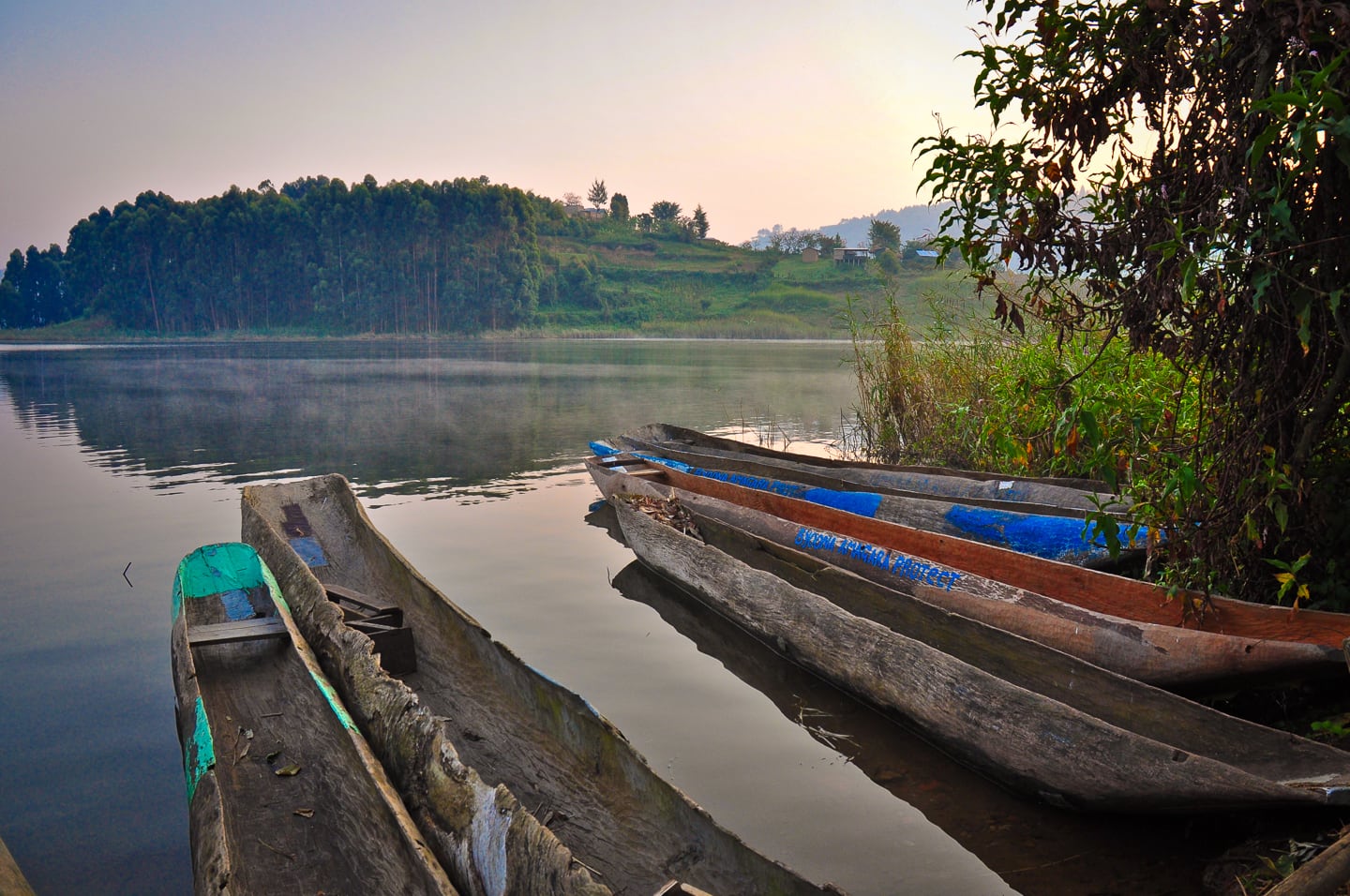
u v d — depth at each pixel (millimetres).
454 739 4547
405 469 13617
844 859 3699
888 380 11664
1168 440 5055
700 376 32562
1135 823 3850
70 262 138375
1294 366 4199
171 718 5180
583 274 118750
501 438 16859
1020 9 4379
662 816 3490
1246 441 4441
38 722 5121
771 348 64125
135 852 3877
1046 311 4977
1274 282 3947
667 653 6129
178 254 117250
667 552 7293
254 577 6246
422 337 104750
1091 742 3738
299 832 3771
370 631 5559
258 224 115562
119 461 14281
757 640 6332
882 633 4895
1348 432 4652
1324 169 3707
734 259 137750
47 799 4293
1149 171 4402
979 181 4742
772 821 4016
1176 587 4840
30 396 25922
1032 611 5207
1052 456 8172
